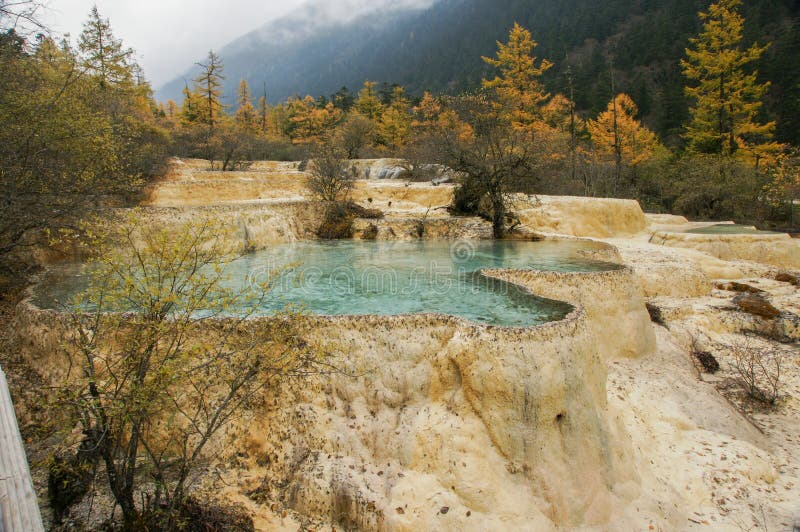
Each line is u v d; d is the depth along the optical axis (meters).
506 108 33.81
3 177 11.12
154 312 6.59
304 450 8.03
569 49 93.81
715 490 9.36
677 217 30.52
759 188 36.78
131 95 31.84
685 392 12.02
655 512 8.43
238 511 7.12
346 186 28.23
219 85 52.84
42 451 7.87
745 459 10.14
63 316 9.29
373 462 7.96
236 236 19.41
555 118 49.00
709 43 44.47
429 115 49.28
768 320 17.27
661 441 10.35
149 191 24.69
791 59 58.62
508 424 7.89
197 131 42.78
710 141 43.06
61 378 8.84
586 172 40.31
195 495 7.24
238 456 8.05
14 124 11.52
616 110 44.28
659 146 49.88
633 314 13.37
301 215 24.94
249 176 32.47
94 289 6.86
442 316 8.89
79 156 12.95
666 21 83.12
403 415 8.31
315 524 7.37
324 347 8.64
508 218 23.69
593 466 8.32
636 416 10.62
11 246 11.39
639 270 19.16
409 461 7.84
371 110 68.06
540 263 16.42
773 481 9.92
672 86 63.56
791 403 13.39
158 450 7.95
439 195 30.50
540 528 7.45
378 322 8.85
